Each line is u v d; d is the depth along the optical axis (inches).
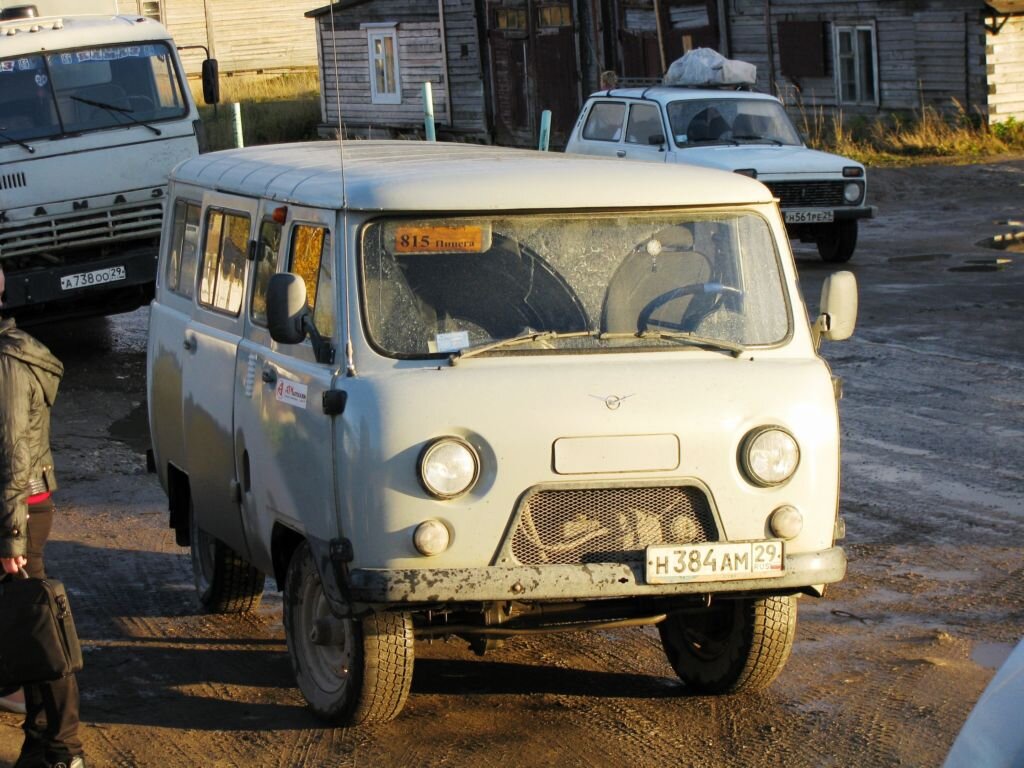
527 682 359.9
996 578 430.6
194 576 438.0
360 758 312.7
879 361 745.6
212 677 370.9
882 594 419.5
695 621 350.6
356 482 299.0
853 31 1802.4
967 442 585.0
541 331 315.0
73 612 429.4
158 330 431.8
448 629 319.6
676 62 1238.9
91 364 857.5
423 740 321.7
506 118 2186.3
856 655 371.6
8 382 295.1
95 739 330.0
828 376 321.7
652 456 304.0
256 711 344.8
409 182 316.2
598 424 302.0
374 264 313.1
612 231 324.5
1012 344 775.1
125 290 897.5
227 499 374.0
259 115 2468.0
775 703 341.1
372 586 295.9
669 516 308.2
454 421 297.9
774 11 1877.5
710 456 306.7
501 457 298.4
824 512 315.6
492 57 2193.7
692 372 312.3
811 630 391.5
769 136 1141.7
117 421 705.6
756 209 333.1
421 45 2290.8
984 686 347.3
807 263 1137.4
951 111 1716.3
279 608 432.8
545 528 303.4
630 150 1147.9
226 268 384.2
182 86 865.5
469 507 297.7
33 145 824.9
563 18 2028.8
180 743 326.3
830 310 342.3
